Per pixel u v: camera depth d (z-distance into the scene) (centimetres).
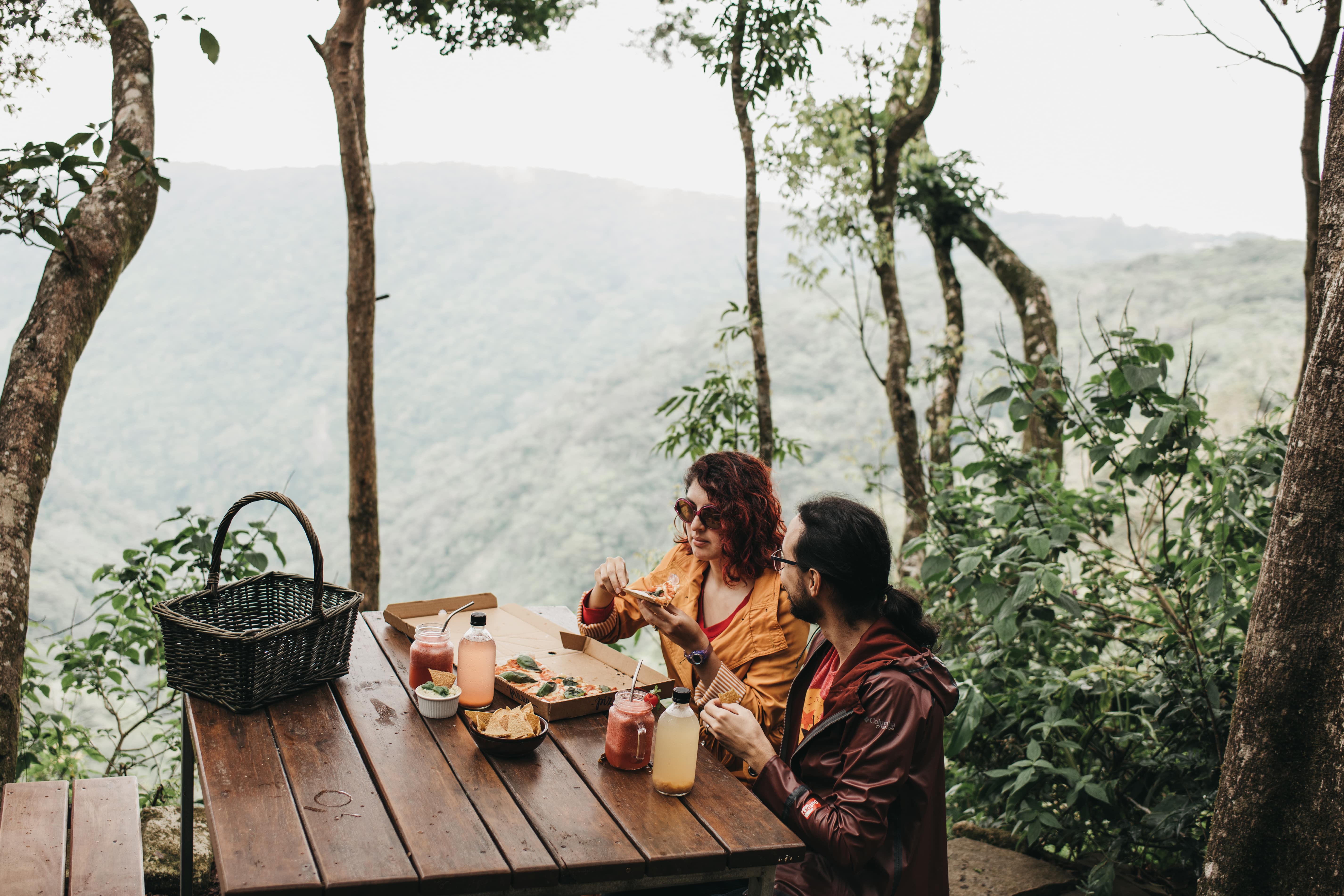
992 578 274
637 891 166
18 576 273
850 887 153
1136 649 289
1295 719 177
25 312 5850
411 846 127
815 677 179
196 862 237
